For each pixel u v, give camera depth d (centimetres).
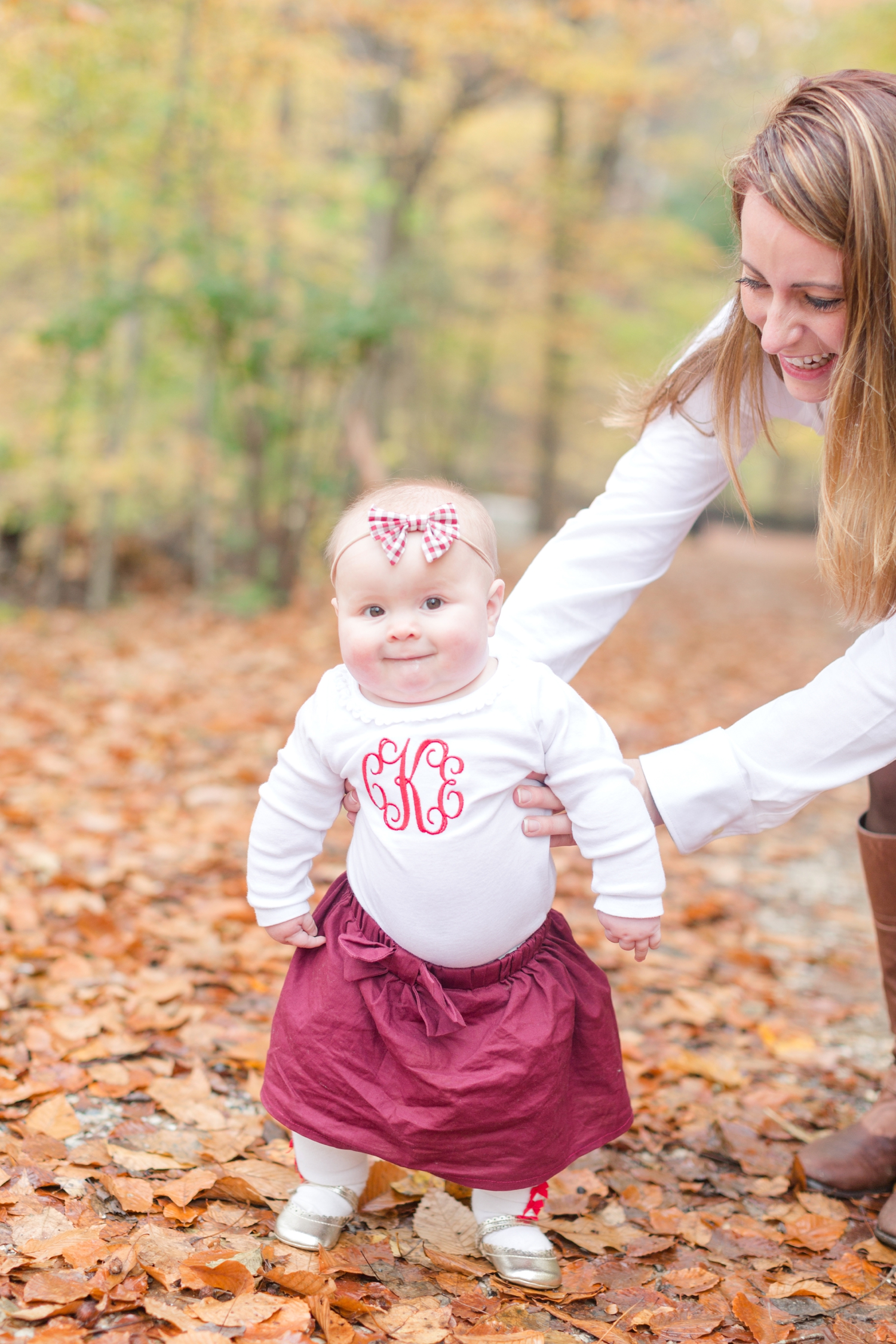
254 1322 149
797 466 2866
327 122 1207
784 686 880
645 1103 243
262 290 1024
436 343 1583
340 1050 164
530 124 1495
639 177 2108
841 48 1035
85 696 615
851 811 548
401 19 975
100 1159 190
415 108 1214
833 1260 192
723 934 369
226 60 912
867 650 171
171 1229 172
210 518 1131
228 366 961
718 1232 197
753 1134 232
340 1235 179
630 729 657
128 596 1062
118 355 1039
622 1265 182
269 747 529
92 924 296
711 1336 166
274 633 895
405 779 161
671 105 1591
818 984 333
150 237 947
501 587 168
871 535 164
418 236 1396
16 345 1000
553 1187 207
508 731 160
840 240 149
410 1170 187
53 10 746
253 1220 179
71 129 888
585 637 196
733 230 176
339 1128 165
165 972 279
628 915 164
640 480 197
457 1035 162
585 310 1568
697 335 195
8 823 387
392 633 158
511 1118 160
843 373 157
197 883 348
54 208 947
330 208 1031
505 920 163
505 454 2527
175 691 647
